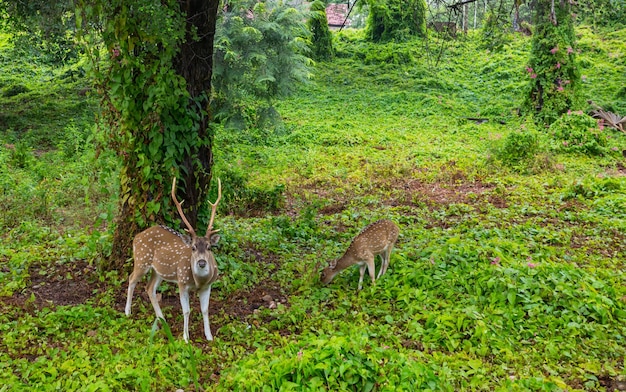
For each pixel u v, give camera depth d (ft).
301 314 23.94
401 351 20.84
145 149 26.71
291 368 17.44
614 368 20.25
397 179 52.80
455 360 20.31
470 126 77.77
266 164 60.39
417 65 108.68
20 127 70.08
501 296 24.29
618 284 26.76
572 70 76.54
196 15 28.37
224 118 65.51
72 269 28.30
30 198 40.78
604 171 53.98
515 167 54.60
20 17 65.10
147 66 26.32
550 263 27.48
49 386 17.76
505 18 44.55
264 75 63.00
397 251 30.01
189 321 23.47
